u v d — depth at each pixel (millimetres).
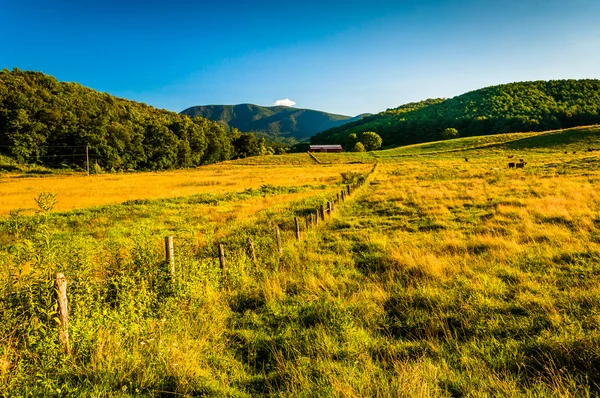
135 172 78625
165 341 4633
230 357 4539
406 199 19219
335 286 6922
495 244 9094
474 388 3602
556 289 6016
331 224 13805
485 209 15062
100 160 82688
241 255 8812
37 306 4492
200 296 6203
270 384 3943
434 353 4418
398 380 3648
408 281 7035
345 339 4816
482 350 4348
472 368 4016
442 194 19922
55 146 81125
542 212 12648
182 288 6266
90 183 42750
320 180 41312
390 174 42594
